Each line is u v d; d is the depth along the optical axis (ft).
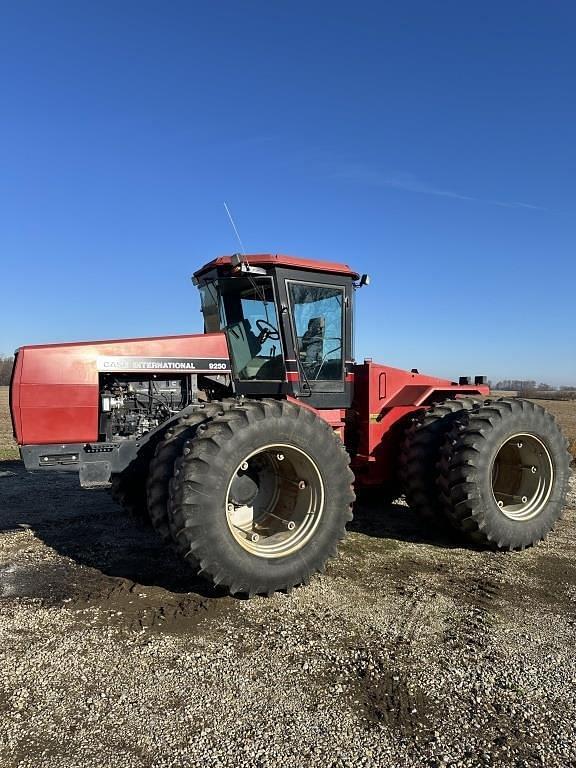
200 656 10.82
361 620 12.45
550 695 9.68
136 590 14.07
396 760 8.00
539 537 18.12
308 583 14.58
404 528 20.24
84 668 10.39
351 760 7.99
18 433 14.89
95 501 23.85
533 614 12.89
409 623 12.32
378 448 20.12
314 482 14.57
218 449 13.03
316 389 18.74
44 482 27.94
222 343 17.42
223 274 18.03
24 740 8.38
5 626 12.10
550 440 18.70
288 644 11.32
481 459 17.29
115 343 16.02
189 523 12.72
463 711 9.18
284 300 17.75
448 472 17.48
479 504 17.16
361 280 19.49
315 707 9.21
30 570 15.48
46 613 12.73
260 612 12.85
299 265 17.89
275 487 15.40
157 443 16.07
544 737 8.57
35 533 19.06
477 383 23.95
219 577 12.94
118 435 16.63
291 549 14.05
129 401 16.83
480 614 12.83
